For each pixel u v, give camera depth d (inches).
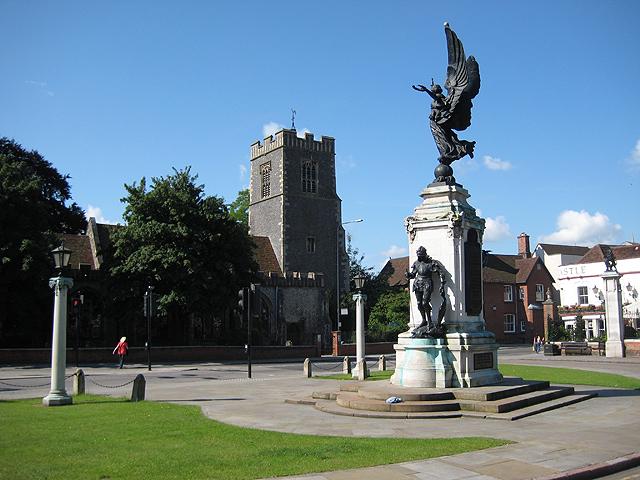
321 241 2751.0
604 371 1111.0
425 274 670.5
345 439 448.5
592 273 2544.3
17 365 1376.7
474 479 342.3
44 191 2226.9
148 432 478.3
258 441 441.1
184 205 1718.8
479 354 672.4
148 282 1656.0
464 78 746.2
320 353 1982.0
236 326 2224.4
